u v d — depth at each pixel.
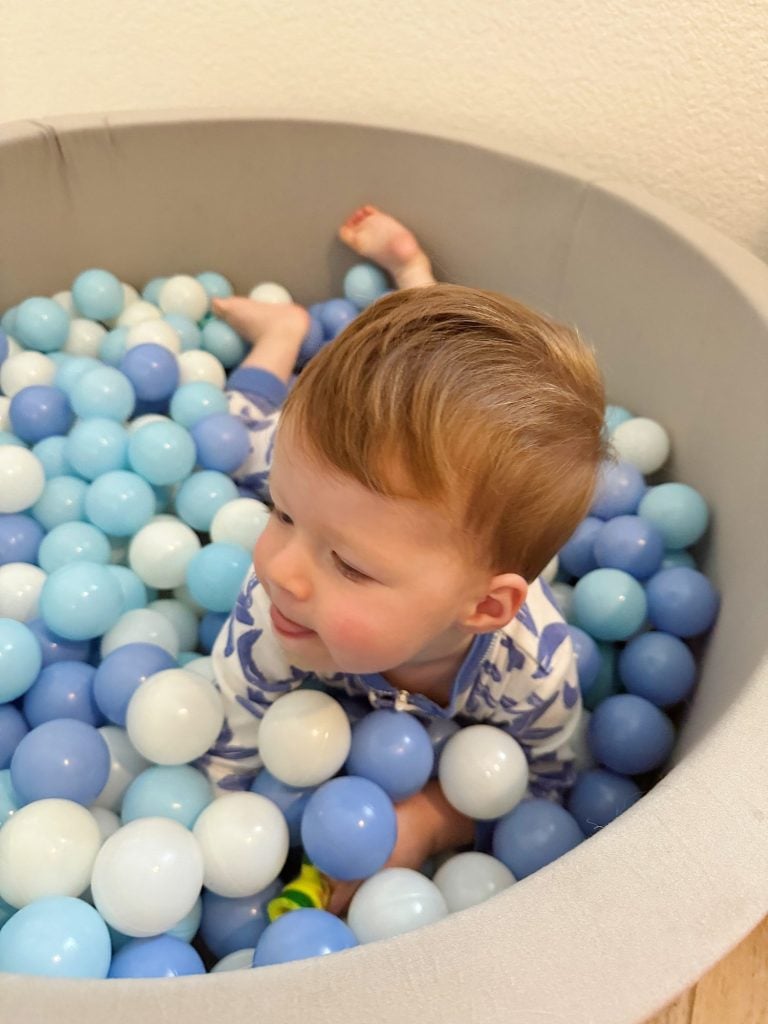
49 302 1.24
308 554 0.64
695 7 1.10
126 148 1.24
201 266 1.38
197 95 1.31
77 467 1.05
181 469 1.04
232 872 0.71
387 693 0.80
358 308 1.35
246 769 0.83
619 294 1.13
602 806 0.83
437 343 0.63
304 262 1.38
